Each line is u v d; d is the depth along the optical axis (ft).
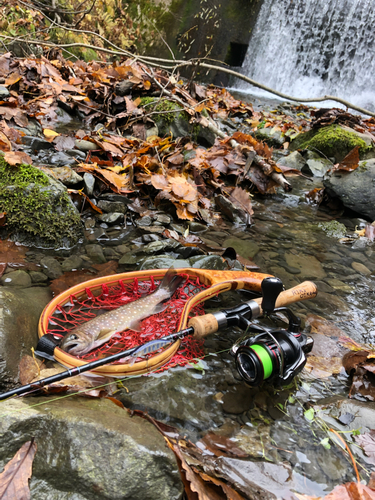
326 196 16.01
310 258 11.59
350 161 15.34
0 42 19.01
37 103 17.34
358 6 39.24
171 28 36.32
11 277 8.34
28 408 4.75
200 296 7.86
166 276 8.01
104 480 4.25
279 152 21.59
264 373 5.84
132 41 34.17
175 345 6.81
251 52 41.37
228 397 6.41
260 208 14.83
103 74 19.95
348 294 10.00
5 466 4.25
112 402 5.59
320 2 40.73
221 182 15.47
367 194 14.96
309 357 7.64
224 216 13.48
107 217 11.36
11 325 6.21
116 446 4.46
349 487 5.05
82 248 10.12
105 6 31.42
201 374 6.75
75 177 11.59
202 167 14.76
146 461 4.39
